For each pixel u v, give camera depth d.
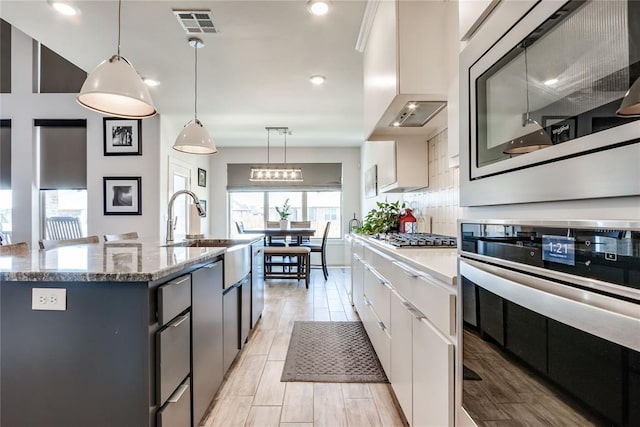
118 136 4.55
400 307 1.78
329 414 1.89
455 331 1.15
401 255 1.74
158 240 2.84
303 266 5.77
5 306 1.22
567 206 0.71
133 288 1.21
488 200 1.00
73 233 4.59
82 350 1.21
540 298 0.73
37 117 4.43
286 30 2.55
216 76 3.40
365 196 6.25
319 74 3.36
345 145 7.00
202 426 1.78
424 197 3.27
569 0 0.69
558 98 0.73
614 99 0.58
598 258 0.60
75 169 4.55
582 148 0.66
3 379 1.22
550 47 0.75
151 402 1.22
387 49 2.03
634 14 0.54
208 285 1.87
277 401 2.03
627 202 0.57
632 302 0.54
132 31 2.54
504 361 0.88
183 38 2.65
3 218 4.43
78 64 3.08
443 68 1.84
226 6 2.24
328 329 3.25
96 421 1.21
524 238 0.81
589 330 0.61
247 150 7.11
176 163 5.24
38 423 1.21
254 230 5.57
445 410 1.18
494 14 1.01
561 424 0.68
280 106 4.38
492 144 0.99
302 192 7.27
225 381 2.26
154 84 3.60
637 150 0.54
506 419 0.87
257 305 3.33
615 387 0.56
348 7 2.29
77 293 1.21
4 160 4.43
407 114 2.25
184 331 1.51
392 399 2.05
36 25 2.46
